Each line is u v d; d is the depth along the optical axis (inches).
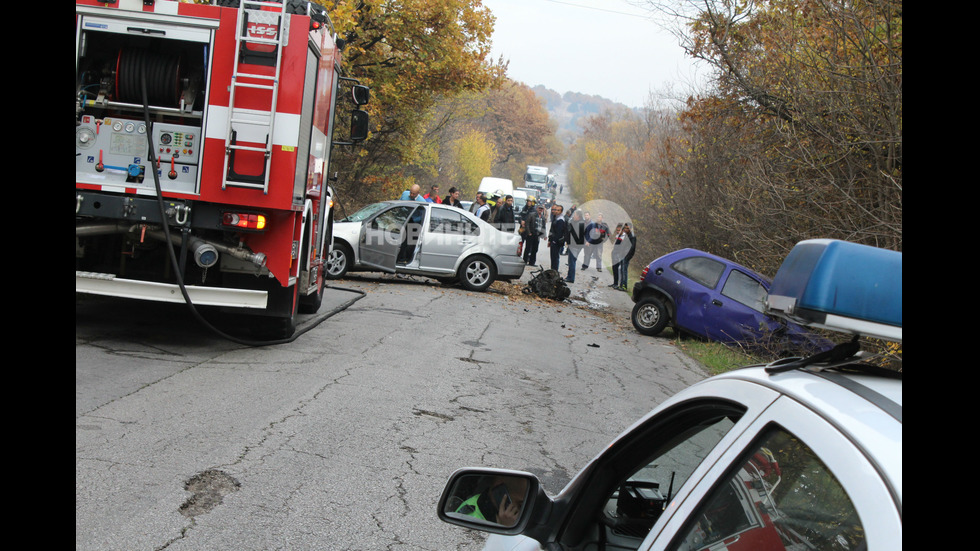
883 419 53.1
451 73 1033.5
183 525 156.9
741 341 510.9
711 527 61.9
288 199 307.1
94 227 307.7
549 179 3316.9
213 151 303.6
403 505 180.9
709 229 738.2
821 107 434.6
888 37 371.9
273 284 336.5
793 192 443.2
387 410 262.8
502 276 672.4
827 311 60.1
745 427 63.6
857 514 48.1
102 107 306.0
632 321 569.6
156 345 323.3
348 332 405.7
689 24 532.7
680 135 893.2
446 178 2165.4
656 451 85.7
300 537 157.8
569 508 93.1
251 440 214.1
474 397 299.1
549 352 431.8
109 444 198.5
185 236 307.4
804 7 447.8
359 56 998.4
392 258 642.8
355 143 423.8
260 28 300.4
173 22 299.0
